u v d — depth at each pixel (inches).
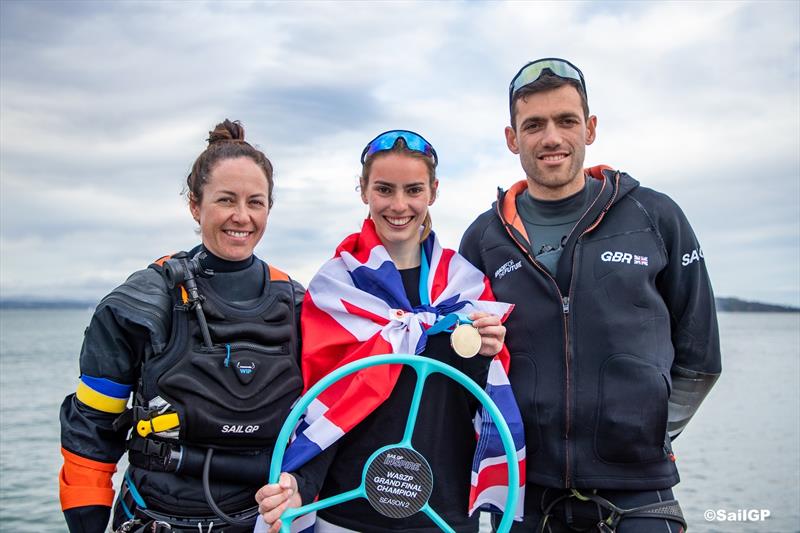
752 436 664.4
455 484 90.9
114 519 89.8
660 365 97.3
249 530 87.3
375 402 87.8
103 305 89.0
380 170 94.5
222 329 88.8
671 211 102.6
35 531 345.4
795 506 397.1
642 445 94.7
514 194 112.3
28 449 549.0
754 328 4165.8
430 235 102.4
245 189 92.5
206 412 84.5
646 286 99.0
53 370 1269.7
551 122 101.0
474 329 86.7
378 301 94.1
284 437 78.0
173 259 90.4
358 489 82.0
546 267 101.4
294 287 100.4
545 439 97.0
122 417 89.8
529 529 99.4
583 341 97.8
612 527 94.1
